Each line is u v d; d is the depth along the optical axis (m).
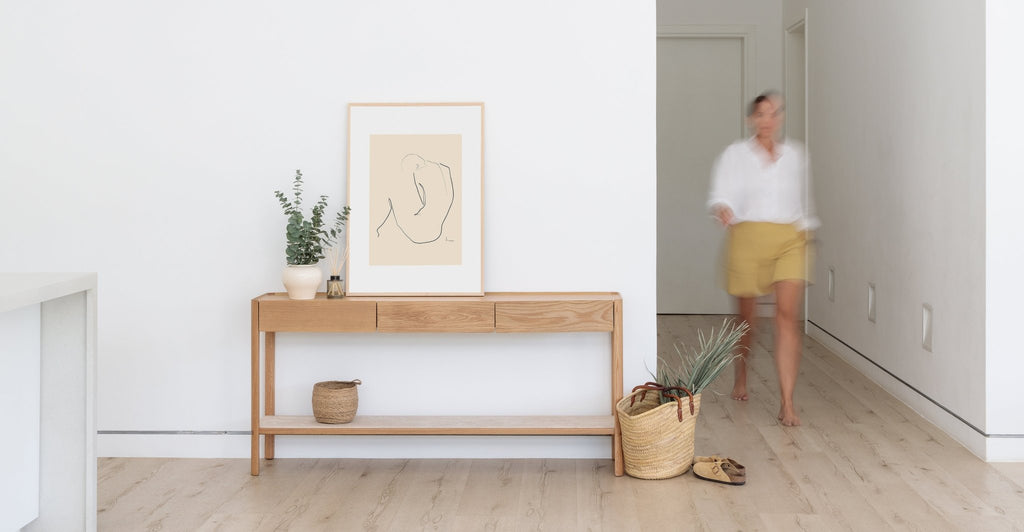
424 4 3.64
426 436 3.69
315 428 3.42
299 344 3.71
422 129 3.62
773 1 7.40
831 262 5.94
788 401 4.15
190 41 3.66
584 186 3.65
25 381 2.73
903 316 4.57
